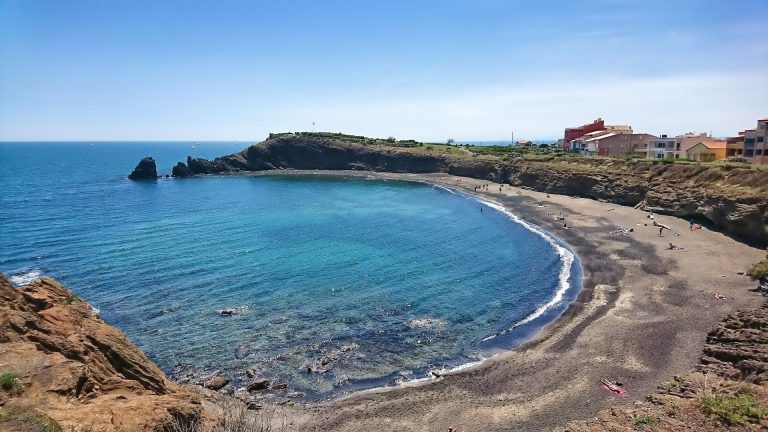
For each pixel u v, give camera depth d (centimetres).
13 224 7112
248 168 16225
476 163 13300
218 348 3064
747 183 5750
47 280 1916
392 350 3053
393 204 9281
